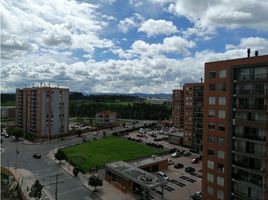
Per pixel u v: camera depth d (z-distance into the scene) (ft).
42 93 436.76
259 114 135.74
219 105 154.92
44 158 303.89
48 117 443.73
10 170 254.47
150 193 196.75
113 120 591.78
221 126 153.58
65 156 285.23
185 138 369.71
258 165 135.03
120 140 417.69
